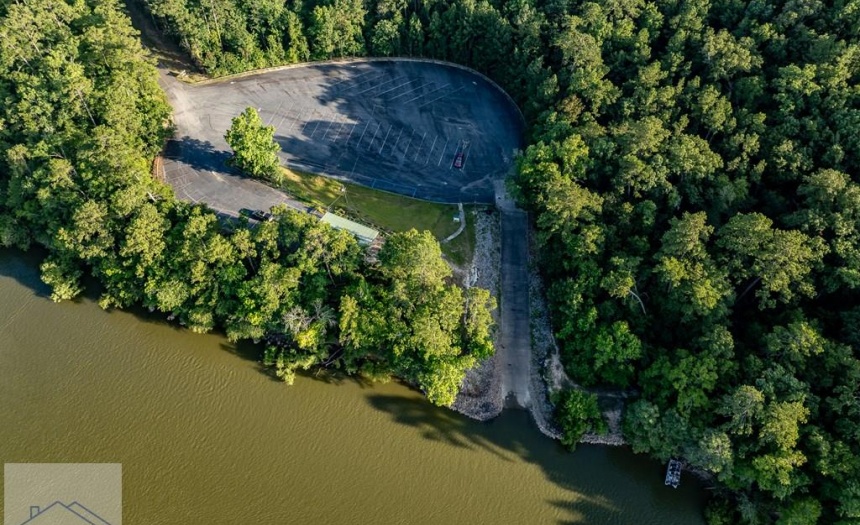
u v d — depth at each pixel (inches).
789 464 3021.7
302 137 5088.6
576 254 3791.8
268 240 3791.8
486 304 4148.6
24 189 4284.0
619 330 3553.2
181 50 5792.3
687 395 3324.3
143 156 4589.1
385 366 3838.6
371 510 3348.9
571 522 3358.8
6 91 4616.1
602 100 4382.4
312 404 3752.5
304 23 5669.3
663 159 3902.6
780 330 3284.9
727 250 3570.4
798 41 4291.3
